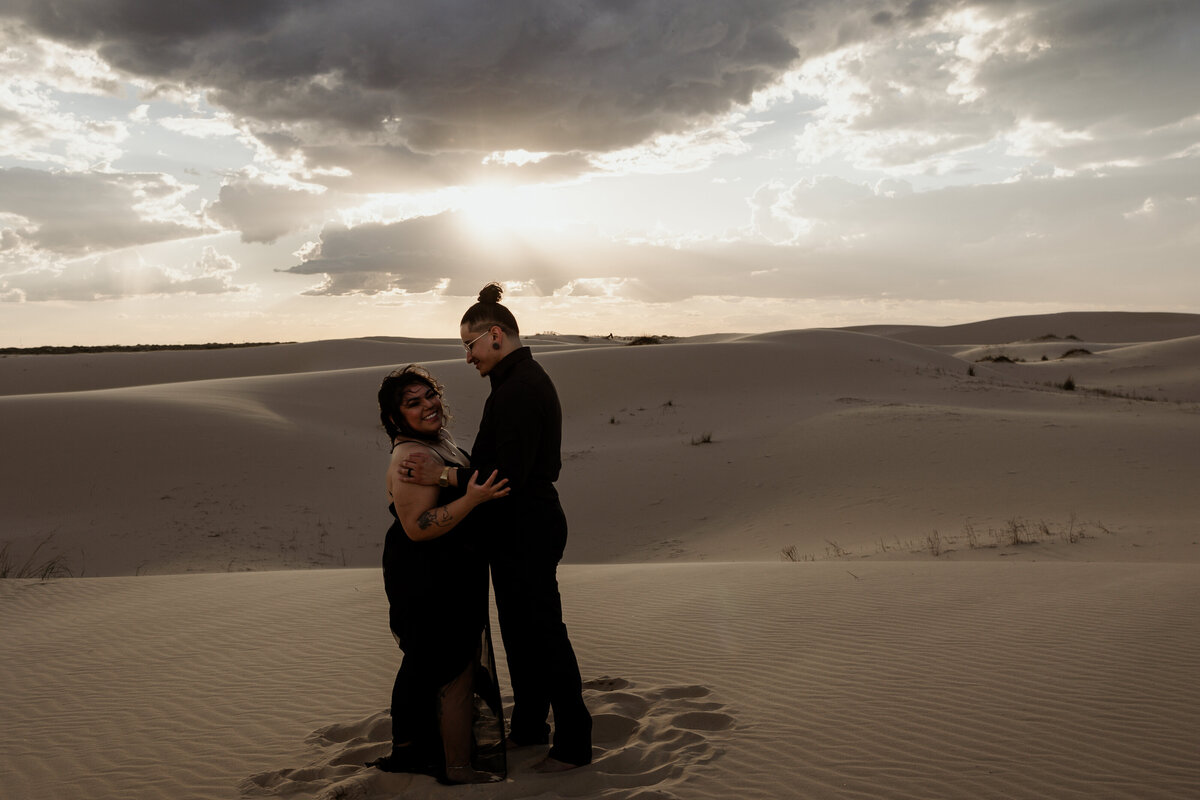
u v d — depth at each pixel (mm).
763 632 6422
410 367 4156
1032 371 55344
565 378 39969
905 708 4609
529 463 3914
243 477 24016
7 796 4043
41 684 5984
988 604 7047
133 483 23016
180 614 8219
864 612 6934
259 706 5242
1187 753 3912
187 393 33312
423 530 3855
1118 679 4926
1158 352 58562
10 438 25156
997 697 4711
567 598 8273
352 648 6570
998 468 21312
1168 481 19016
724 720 4535
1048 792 3578
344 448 27641
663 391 37812
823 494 21094
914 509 18922
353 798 3750
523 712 4355
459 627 3945
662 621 6965
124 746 4648
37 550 18656
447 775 3840
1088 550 13484
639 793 3607
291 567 18062
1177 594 7172
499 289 4141
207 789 3994
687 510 21453
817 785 3701
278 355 64438
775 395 36062
